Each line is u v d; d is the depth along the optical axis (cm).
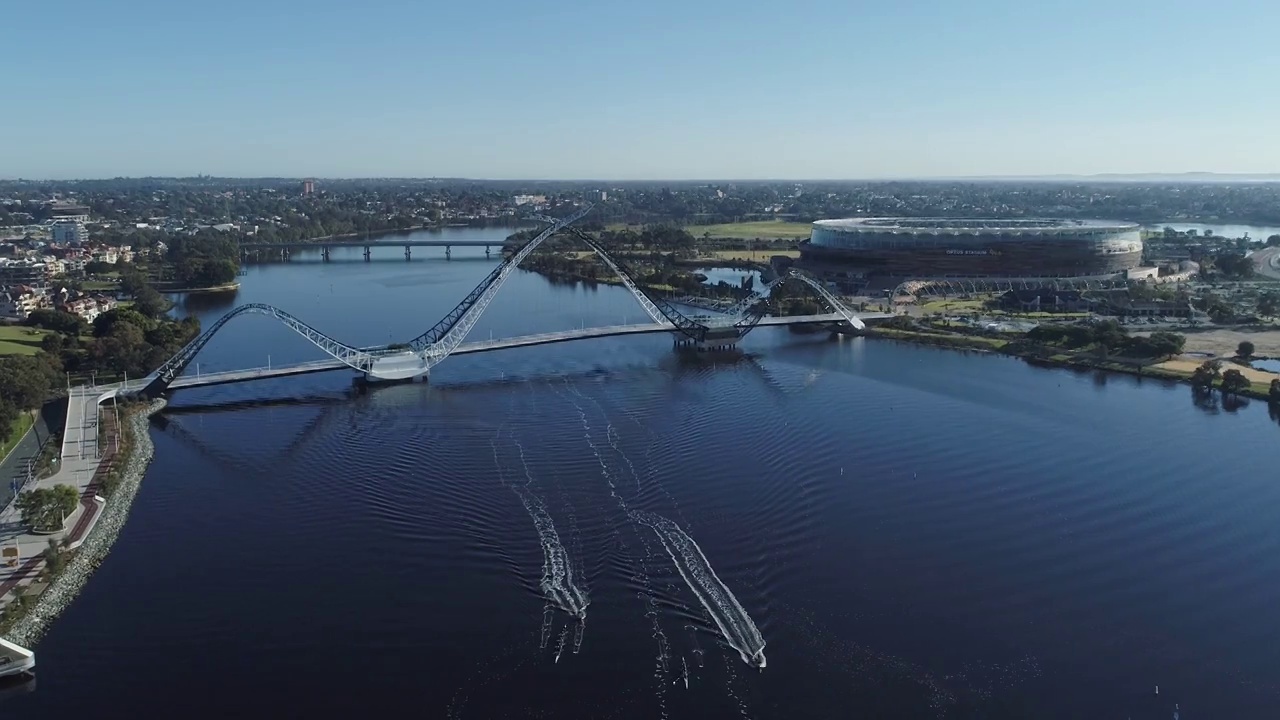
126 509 17462
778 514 17212
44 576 14550
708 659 12531
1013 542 16162
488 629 13200
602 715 11375
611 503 17625
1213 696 11925
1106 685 12131
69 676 12162
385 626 13275
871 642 13000
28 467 19462
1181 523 17012
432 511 17300
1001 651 12838
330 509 17450
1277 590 14550
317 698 11681
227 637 13012
